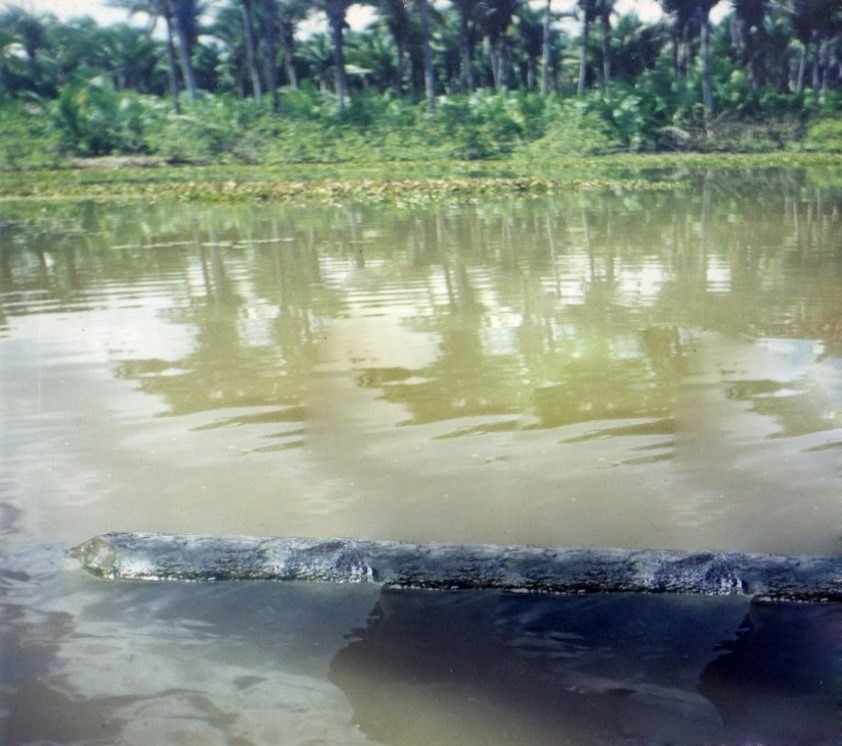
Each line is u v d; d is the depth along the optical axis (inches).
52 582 147.8
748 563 142.5
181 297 372.2
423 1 1391.5
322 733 110.3
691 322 301.3
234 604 141.3
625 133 1301.7
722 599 139.4
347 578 147.4
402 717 113.2
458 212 674.2
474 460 193.0
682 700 116.0
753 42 1454.2
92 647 129.3
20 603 141.4
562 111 1338.6
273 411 226.8
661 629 132.3
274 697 117.6
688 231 522.3
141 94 1562.5
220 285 398.0
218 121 1314.0
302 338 295.0
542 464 189.5
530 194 807.7
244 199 846.5
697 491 174.6
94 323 326.6
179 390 244.7
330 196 842.2
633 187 836.6
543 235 527.2
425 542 158.9
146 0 1409.9
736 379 239.6
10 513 173.6
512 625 134.6
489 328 300.7
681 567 142.8
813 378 237.8
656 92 1349.7
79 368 267.7
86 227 661.3
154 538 153.9
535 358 264.2
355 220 644.7
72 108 1289.4
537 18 1583.4
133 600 142.3
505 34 1584.6
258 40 1519.4
